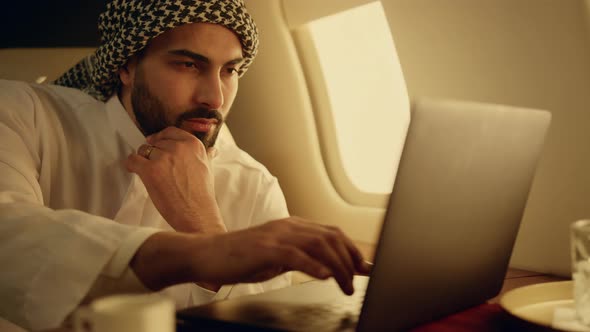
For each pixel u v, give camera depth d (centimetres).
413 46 181
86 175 157
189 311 84
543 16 157
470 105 80
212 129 153
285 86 203
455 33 172
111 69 154
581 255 88
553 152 166
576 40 155
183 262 85
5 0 186
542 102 165
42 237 93
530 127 95
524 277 165
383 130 195
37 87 162
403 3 176
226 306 87
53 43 192
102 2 190
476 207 88
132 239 90
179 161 142
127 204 153
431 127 73
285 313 84
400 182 71
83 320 52
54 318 88
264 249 81
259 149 217
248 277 83
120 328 49
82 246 90
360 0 175
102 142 158
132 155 145
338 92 200
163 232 92
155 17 143
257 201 172
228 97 156
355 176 202
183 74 148
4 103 148
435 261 83
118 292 89
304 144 206
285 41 197
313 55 199
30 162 143
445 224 82
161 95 149
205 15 143
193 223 139
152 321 50
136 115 154
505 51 167
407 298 80
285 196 215
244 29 150
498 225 96
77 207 156
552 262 170
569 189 166
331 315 84
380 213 196
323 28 197
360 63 195
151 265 87
